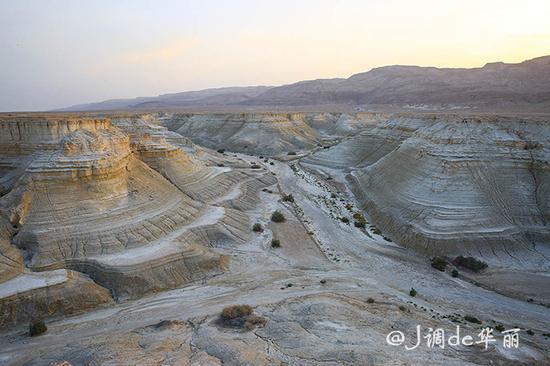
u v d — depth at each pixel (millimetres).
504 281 34281
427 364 19562
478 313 28938
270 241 41812
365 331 23094
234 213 46344
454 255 38594
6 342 23812
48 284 27344
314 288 31719
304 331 22734
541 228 41594
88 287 28375
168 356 19719
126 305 28375
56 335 24453
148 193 40562
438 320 26516
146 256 32156
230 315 25234
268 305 27625
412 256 39688
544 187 45219
